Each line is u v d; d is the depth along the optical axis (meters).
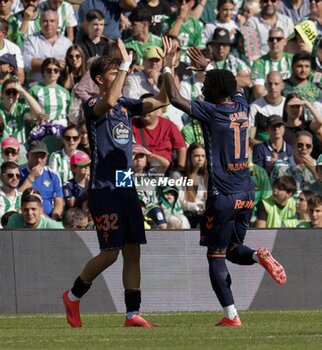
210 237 26.14
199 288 39.59
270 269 26.05
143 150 45.31
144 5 53.00
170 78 25.94
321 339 21.98
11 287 37.72
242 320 30.12
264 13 56.31
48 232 38.34
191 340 21.67
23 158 46.94
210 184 26.03
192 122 48.28
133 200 26.33
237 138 25.91
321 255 40.78
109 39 52.34
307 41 50.22
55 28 51.06
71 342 21.45
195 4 55.31
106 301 38.41
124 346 20.11
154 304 39.00
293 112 50.81
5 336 23.77
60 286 38.25
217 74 26.11
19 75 50.38
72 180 44.91
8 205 43.25
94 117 25.88
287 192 46.22
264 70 54.19
